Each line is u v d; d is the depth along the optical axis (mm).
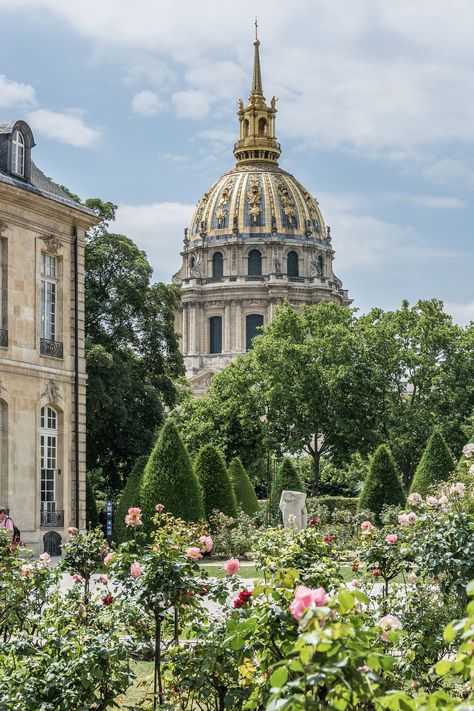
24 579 17297
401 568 18156
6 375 37375
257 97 196000
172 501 44312
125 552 16000
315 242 187000
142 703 14367
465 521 15547
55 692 12922
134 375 66312
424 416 87688
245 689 13070
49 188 41938
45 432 40000
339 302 189750
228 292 183250
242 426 98500
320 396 92875
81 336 42000
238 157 196750
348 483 106375
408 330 91375
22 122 38844
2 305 37781
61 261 41188
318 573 13945
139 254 69312
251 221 186750
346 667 8969
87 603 16047
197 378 175125
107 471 65312
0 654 13766
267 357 97188
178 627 16594
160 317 70125
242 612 13234
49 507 39969
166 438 45156
